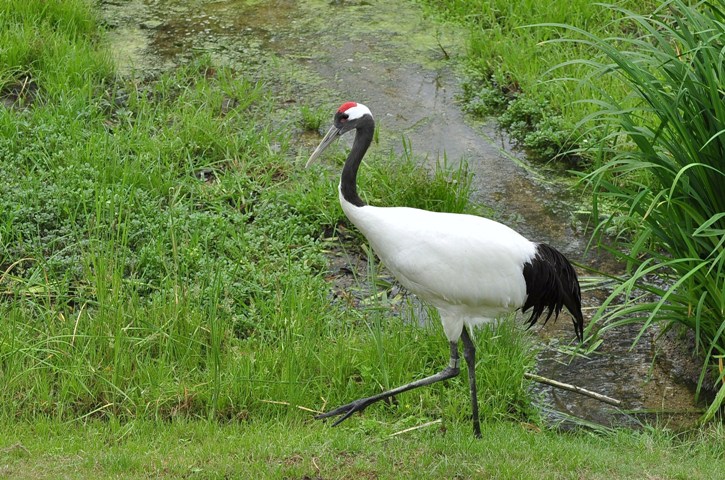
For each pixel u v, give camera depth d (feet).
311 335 27.94
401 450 23.26
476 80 43.21
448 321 24.90
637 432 25.41
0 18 42.09
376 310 28.58
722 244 26.45
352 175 24.79
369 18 47.67
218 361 25.64
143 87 40.55
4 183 32.71
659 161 26.63
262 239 32.14
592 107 38.63
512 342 28.50
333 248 33.19
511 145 39.24
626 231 34.22
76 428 24.21
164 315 27.43
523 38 44.65
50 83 38.73
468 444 23.49
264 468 21.99
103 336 26.37
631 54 27.94
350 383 26.43
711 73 25.20
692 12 27.55
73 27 43.21
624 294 31.45
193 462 22.17
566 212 35.45
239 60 43.34
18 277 28.71
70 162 33.99
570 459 22.94
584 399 27.32
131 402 24.94
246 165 35.70
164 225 31.83
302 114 39.40
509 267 24.26
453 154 38.24
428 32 46.65
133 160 35.09
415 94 41.91
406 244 24.14
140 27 45.68
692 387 27.86
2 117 35.76
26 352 25.71
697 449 24.56
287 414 25.32
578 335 26.55
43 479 21.07
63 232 31.07
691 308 27.07
